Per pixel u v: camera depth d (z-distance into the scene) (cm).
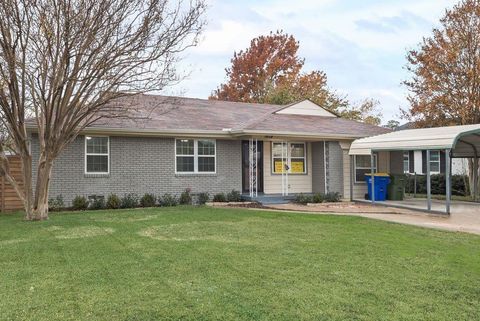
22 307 482
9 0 1009
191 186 1683
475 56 2022
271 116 1966
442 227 1095
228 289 548
